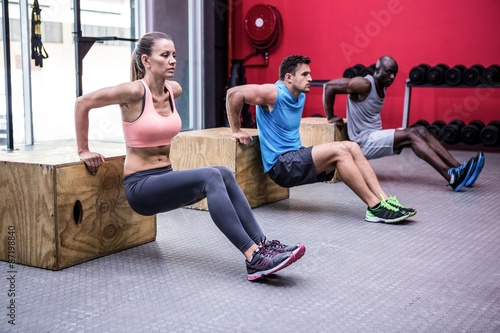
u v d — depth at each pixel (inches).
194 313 71.4
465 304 75.0
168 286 81.0
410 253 97.6
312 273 87.0
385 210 117.1
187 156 129.6
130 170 89.2
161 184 85.9
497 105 232.2
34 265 88.4
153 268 89.0
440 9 237.1
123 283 82.0
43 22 197.2
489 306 74.3
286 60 121.9
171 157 131.5
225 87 253.8
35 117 198.1
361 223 118.2
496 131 214.8
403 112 237.9
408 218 122.8
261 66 272.2
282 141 125.6
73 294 77.5
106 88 86.4
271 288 80.6
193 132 136.4
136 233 100.4
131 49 220.7
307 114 269.0
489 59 231.0
